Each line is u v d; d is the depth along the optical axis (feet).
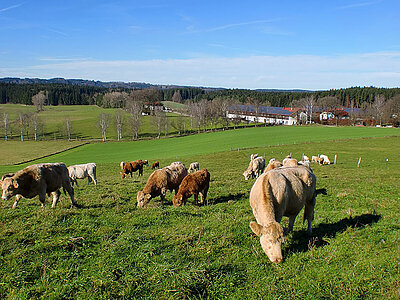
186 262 22.36
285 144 195.11
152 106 519.19
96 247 24.75
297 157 145.07
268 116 442.50
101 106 620.90
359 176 76.54
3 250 23.35
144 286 19.44
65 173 38.63
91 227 29.04
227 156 159.12
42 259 22.38
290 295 18.71
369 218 32.07
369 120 373.20
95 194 48.73
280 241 20.79
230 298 18.61
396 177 75.46
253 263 22.39
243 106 506.48
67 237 25.99
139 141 279.90
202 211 36.47
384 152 150.20
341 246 24.81
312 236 27.50
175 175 42.73
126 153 206.80
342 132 251.80
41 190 35.35
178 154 186.09
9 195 33.50
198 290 19.26
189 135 307.78
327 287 19.22
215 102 393.50
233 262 22.52
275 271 21.33
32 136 334.44
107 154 205.36
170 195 48.08
